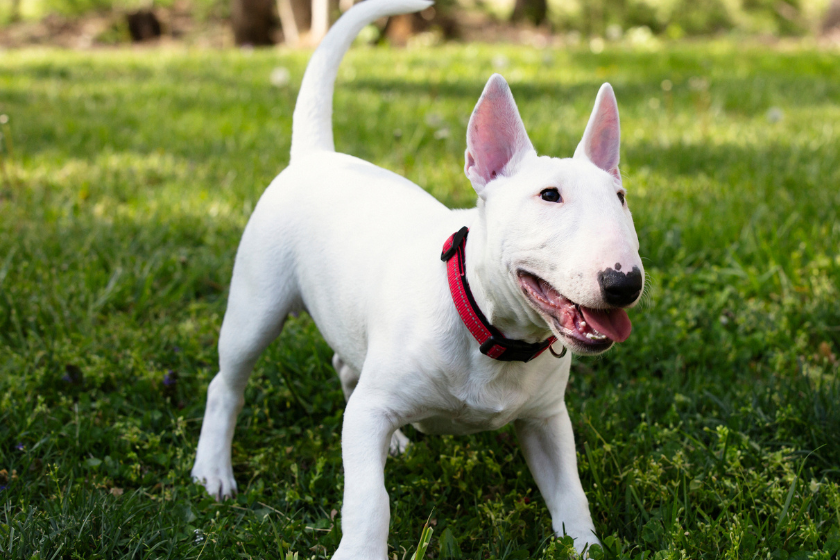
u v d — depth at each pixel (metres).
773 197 4.96
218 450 2.73
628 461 2.68
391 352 2.18
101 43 15.80
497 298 2.06
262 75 9.59
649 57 11.34
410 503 2.52
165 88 8.59
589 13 17.81
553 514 2.34
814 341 3.52
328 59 3.07
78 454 2.74
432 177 5.35
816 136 6.56
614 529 2.42
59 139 6.30
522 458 2.80
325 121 3.06
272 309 2.71
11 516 2.35
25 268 3.93
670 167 5.70
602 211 1.92
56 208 4.75
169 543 2.28
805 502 2.34
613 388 3.15
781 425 2.85
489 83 2.19
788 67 10.66
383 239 2.42
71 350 3.25
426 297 2.17
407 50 12.45
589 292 1.81
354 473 2.09
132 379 3.19
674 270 4.07
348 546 2.02
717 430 2.63
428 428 2.41
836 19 17.86
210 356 3.31
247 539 2.35
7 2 17.05
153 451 2.78
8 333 3.44
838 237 4.24
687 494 2.50
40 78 9.31
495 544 2.34
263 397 3.12
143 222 4.62
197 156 5.98
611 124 2.30
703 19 19.00
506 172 2.19
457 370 2.15
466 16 17.28
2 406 2.87
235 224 4.63
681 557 2.15
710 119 7.24
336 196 2.66
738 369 3.36
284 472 2.73
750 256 4.17
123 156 5.84
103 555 2.20
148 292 3.76
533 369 2.20
